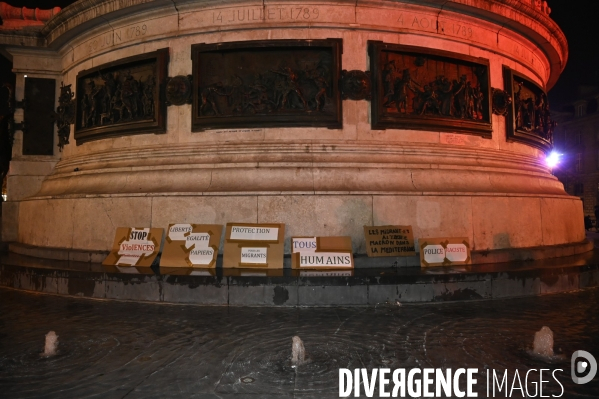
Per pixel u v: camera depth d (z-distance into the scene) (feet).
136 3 39.09
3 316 25.49
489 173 39.06
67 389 15.72
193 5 38.52
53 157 50.16
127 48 41.39
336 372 17.17
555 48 49.93
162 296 28.91
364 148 36.50
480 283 29.50
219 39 37.96
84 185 40.34
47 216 42.01
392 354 19.15
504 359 18.63
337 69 36.52
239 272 30.35
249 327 23.13
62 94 47.44
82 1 41.70
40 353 19.40
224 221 33.99
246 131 37.09
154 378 16.63
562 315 25.44
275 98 36.60
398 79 37.81
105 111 42.42
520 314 25.64
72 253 37.40
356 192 33.96
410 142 37.93
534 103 48.03
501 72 43.29
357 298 27.99
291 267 31.91
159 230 34.60
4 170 53.26
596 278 33.88
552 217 41.27
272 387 15.80
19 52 49.65
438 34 39.37
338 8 37.50
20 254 42.24
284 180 34.68
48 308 27.30
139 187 36.94
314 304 27.86
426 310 26.55
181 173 36.45
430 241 33.73
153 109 39.24
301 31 37.14
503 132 43.29
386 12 38.17
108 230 36.70
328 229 33.55
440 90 39.14
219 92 37.04
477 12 40.68
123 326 23.40
